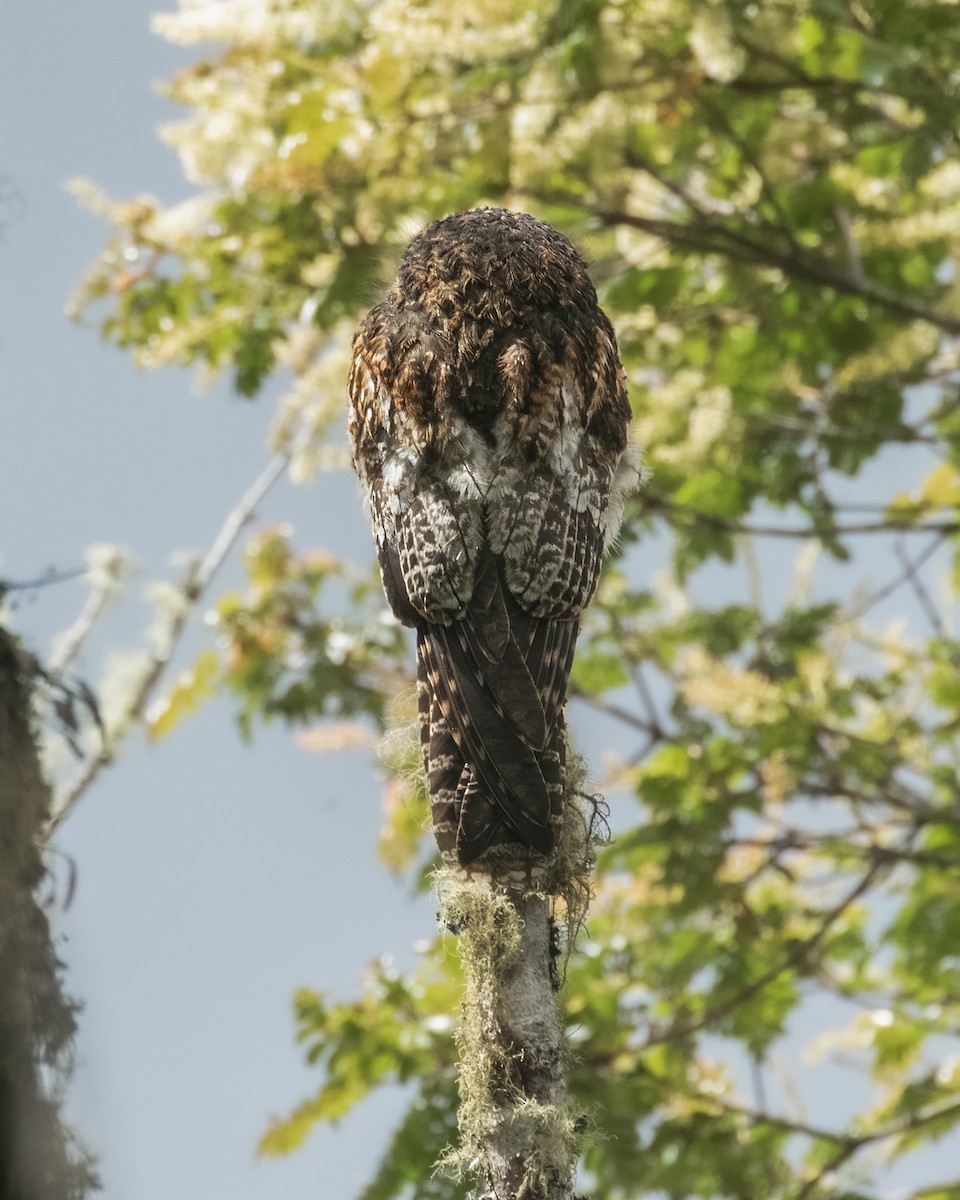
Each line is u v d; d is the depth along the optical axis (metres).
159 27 11.19
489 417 6.35
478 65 11.48
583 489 6.38
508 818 5.48
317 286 11.97
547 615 6.09
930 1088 12.12
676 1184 11.12
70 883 5.50
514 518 6.13
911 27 11.10
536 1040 5.18
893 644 13.59
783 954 12.45
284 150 10.94
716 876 12.07
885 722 12.47
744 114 12.21
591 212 11.84
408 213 11.00
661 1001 12.60
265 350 12.04
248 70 11.39
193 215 11.73
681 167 12.42
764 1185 11.34
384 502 6.45
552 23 10.95
